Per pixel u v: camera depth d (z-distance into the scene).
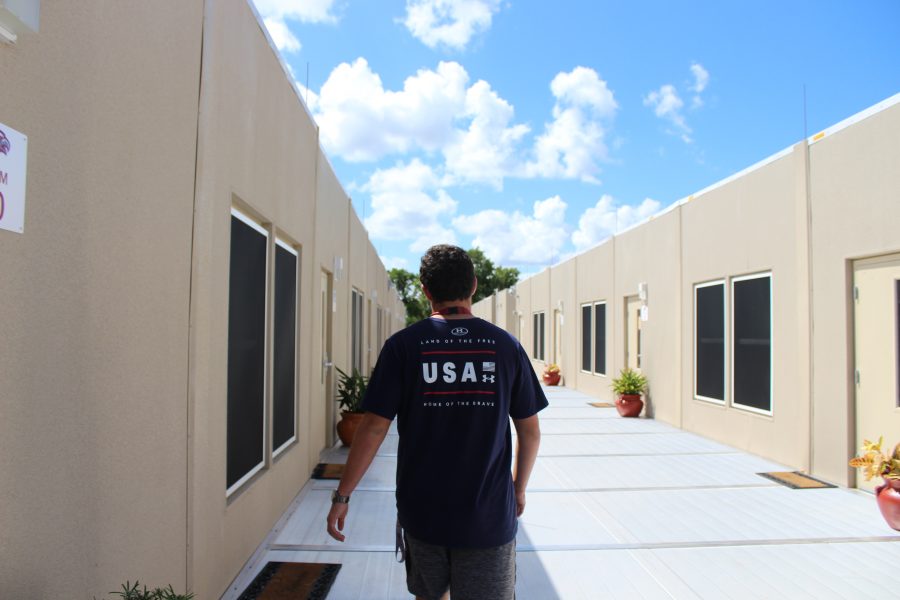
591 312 15.49
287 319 5.65
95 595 2.24
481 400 2.15
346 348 9.77
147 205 2.67
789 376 7.22
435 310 2.38
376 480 6.55
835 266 6.45
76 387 2.12
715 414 9.02
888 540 4.78
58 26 2.01
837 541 4.75
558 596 3.78
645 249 11.77
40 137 1.92
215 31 3.47
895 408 5.78
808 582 4.00
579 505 5.75
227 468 3.90
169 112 2.89
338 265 8.70
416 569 2.21
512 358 2.25
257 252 4.62
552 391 16.78
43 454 1.94
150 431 2.71
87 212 2.19
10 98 1.78
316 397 7.11
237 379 4.11
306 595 3.66
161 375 2.83
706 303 9.35
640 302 12.23
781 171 7.35
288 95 5.41
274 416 5.17
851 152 6.21
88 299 2.20
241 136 4.00
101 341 2.29
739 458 7.81
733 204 8.48
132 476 2.53
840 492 6.13
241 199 4.02
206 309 3.36
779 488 6.31
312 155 6.64
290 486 5.59
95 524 2.24
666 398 10.77
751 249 8.02
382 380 2.21
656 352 11.22
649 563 4.31
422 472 2.16
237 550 3.95
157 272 2.78
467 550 2.12
